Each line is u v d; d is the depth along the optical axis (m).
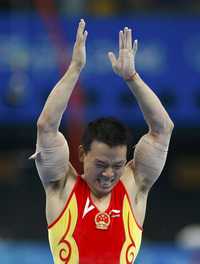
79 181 18.91
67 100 18.30
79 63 18.42
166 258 40.75
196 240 45.25
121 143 18.00
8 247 41.16
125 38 18.72
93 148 18.05
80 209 18.64
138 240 19.16
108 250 18.56
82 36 18.47
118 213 18.77
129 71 18.52
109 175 18.06
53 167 18.56
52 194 18.83
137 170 19.23
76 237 18.56
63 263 18.59
